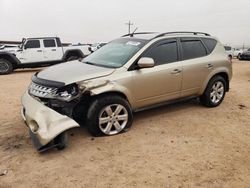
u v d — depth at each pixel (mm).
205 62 6031
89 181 3414
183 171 3658
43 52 15148
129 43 5457
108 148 4270
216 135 4887
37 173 3574
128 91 4809
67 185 3332
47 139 3842
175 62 5527
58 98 4176
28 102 4371
